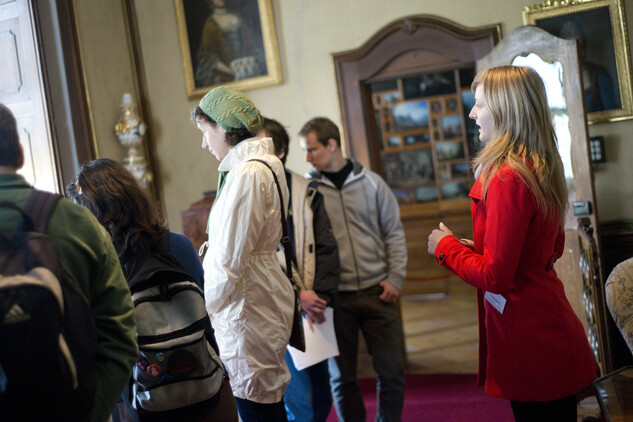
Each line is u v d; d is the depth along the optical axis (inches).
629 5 160.6
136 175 182.9
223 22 189.5
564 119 157.1
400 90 327.0
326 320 112.2
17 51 162.2
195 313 75.6
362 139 185.9
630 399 78.0
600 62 163.3
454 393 164.4
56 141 162.4
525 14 167.8
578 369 75.8
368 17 181.5
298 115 189.2
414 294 295.7
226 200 84.2
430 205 309.9
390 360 124.6
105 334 55.4
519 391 76.0
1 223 50.5
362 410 125.3
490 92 76.3
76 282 52.0
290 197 115.7
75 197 79.3
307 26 185.8
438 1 175.9
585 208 155.6
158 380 73.2
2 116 52.9
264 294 86.4
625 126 163.9
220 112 89.0
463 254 77.2
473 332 226.8
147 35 194.5
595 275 138.3
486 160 75.4
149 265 75.0
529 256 75.5
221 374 79.2
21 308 47.2
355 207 128.3
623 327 91.1
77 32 165.9
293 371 114.7
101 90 176.1
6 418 48.1
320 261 114.6
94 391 52.2
